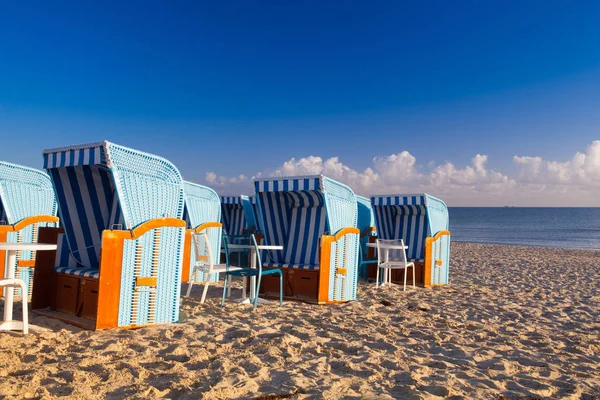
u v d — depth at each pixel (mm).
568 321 6430
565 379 3820
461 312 6789
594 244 35625
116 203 5605
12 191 6688
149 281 4836
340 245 7133
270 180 7203
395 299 7746
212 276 8930
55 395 3000
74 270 5082
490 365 4121
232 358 3926
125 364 3594
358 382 3486
